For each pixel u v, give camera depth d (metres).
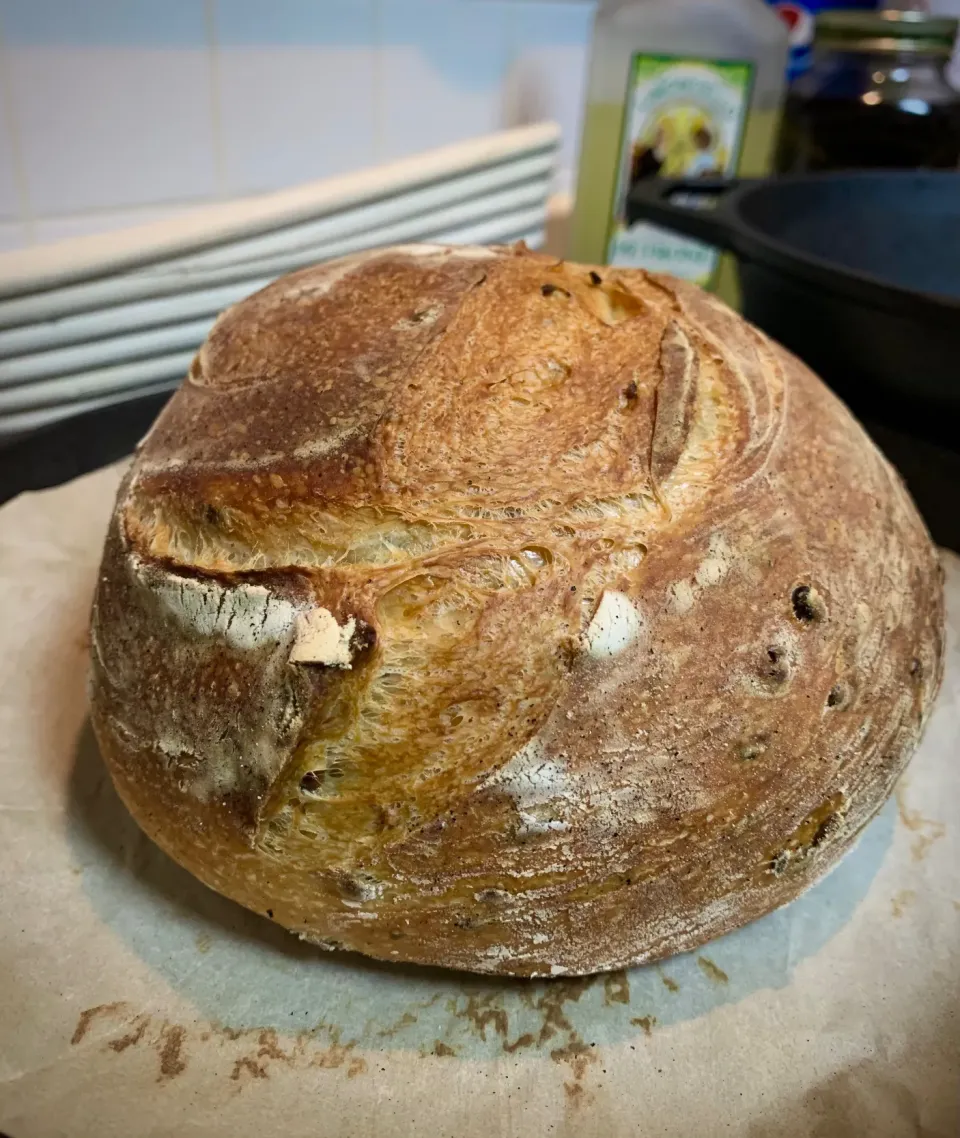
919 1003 0.24
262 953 0.25
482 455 0.23
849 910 0.26
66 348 0.39
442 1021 0.23
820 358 0.39
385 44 0.49
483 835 0.21
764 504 0.23
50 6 0.40
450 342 0.24
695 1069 0.23
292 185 0.50
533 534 0.22
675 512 0.22
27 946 0.24
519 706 0.21
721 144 0.51
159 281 0.40
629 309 0.27
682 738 0.22
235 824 0.22
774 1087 0.22
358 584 0.21
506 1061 0.23
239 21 0.45
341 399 0.23
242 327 0.27
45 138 0.43
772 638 0.22
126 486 0.26
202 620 0.22
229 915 0.26
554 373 0.24
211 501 0.23
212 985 0.24
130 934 0.25
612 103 0.50
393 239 0.47
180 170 0.47
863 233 0.46
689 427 0.23
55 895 0.26
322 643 0.20
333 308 0.26
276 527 0.22
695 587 0.22
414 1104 0.22
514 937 0.22
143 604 0.24
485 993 0.24
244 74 0.46
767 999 0.24
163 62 0.44
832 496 0.25
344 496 0.22
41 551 0.36
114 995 0.23
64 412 0.41
